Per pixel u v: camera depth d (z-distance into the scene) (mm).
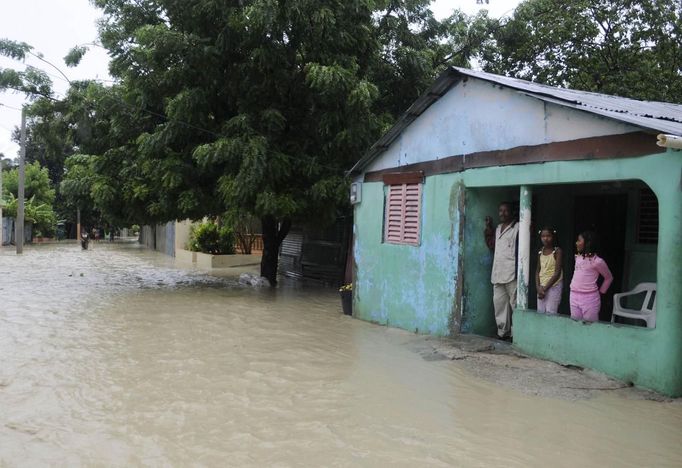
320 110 13000
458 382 6227
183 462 4301
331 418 5203
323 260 16656
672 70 19000
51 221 42125
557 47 19438
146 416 5266
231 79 13211
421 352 7602
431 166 8820
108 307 11516
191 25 13031
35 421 5125
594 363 6301
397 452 4461
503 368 6629
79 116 14781
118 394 5902
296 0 12000
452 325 8227
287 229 16203
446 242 8398
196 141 13508
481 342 7738
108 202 14078
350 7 12633
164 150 13289
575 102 6406
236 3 12727
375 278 10109
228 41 12703
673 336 5551
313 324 9922
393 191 9797
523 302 7250
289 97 13500
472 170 7980
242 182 11906
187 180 13211
